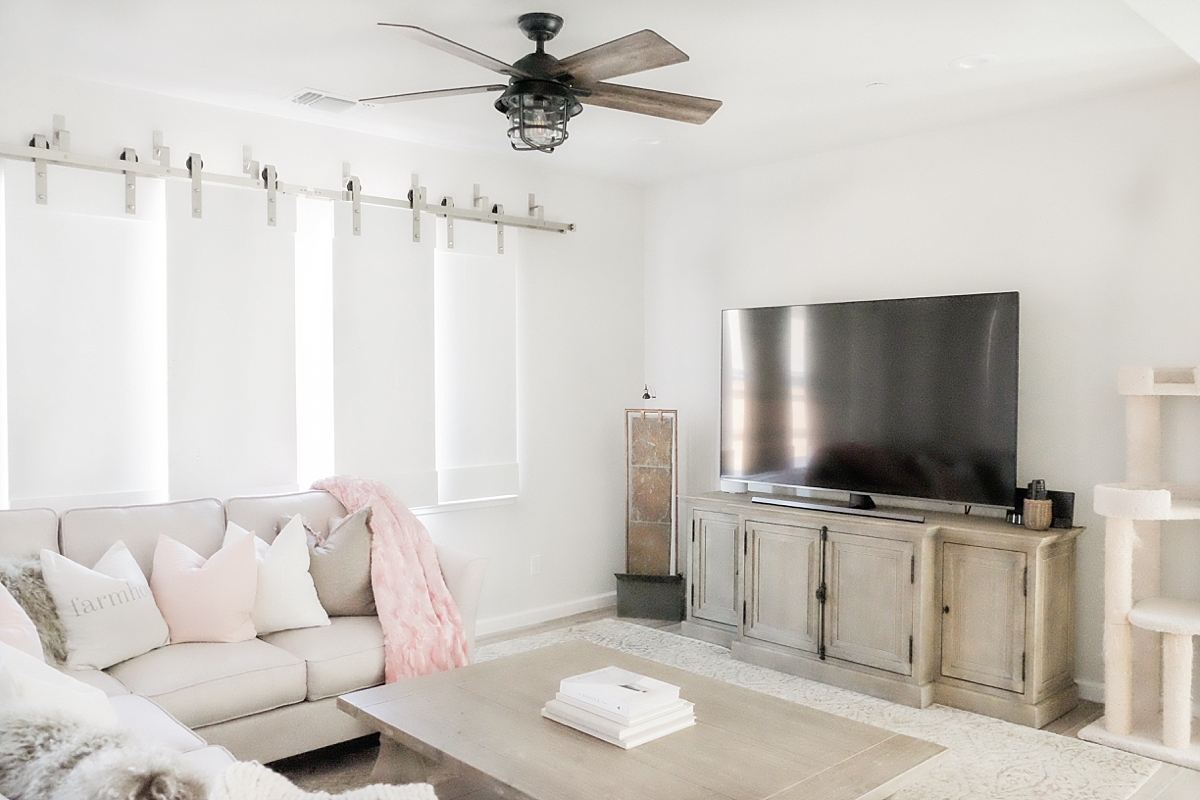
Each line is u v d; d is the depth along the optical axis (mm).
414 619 3414
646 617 5262
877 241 4598
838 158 4746
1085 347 3906
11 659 1766
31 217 3420
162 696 2697
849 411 4352
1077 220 3920
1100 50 3254
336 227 4227
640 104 2941
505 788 2037
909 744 2283
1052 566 3656
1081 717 3674
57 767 1416
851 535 4039
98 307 3594
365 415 4324
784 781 2051
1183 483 3568
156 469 3754
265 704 2932
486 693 2676
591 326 5477
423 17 2943
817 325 4473
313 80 3607
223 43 3195
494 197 4961
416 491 4504
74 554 3152
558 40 3146
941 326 4020
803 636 4234
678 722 2391
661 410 5285
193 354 3785
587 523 5492
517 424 5129
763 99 3846
